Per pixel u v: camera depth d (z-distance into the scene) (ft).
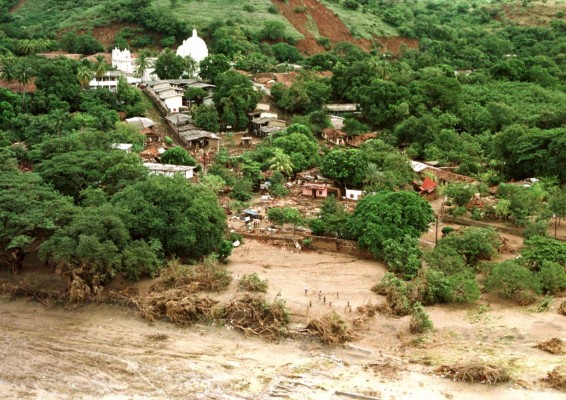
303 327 197.47
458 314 208.54
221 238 250.98
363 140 423.23
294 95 466.70
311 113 449.06
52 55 565.53
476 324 200.13
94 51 615.57
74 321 205.26
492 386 164.76
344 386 165.68
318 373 172.65
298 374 172.04
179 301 206.18
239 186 330.75
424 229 262.88
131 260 215.31
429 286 216.33
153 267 223.30
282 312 200.13
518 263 235.20
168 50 552.82
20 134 381.81
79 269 213.25
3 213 223.10
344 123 442.91
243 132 442.50
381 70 493.36
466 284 215.51
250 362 179.32
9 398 161.07
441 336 193.57
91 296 214.90
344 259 258.57
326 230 275.18
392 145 421.18
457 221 305.73
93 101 435.53
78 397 161.68
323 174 354.54
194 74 538.06
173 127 430.61
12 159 272.92
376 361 179.42
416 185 357.61
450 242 253.44
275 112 474.49
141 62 527.40
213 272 225.56
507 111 453.17
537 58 594.65
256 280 223.10
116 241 219.41
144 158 364.79
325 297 217.77
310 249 269.03
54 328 200.44
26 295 221.46
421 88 474.90
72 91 429.79
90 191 258.57
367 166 345.72
